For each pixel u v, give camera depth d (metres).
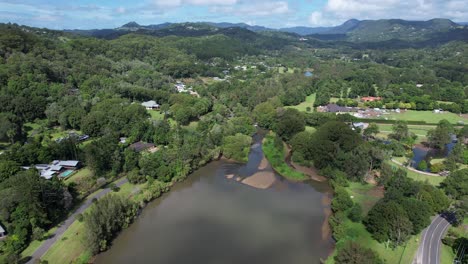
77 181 136.38
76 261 94.38
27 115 192.88
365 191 140.38
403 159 174.00
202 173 162.25
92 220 99.75
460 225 111.81
